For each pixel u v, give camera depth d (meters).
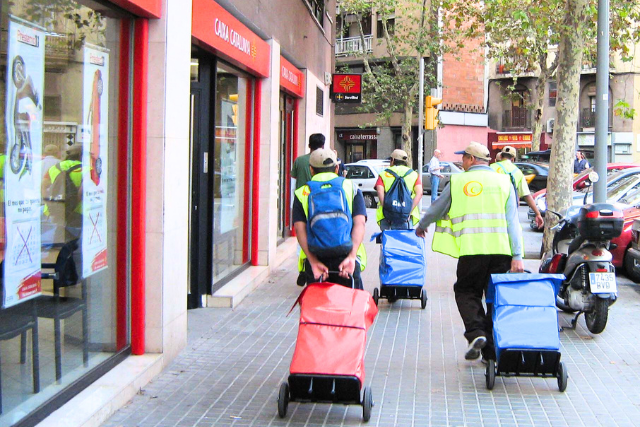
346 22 47.91
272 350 7.06
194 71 8.75
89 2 5.43
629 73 43.06
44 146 4.85
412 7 38.25
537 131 35.06
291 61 14.22
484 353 6.16
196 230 8.80
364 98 40.69
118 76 6.02
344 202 5.52
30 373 4.73
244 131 11.02
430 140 45.91
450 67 45.94
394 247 8.95
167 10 6.18
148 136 6.18
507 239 6.25
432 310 9.08
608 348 7.42
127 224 6.17
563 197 13.15
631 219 11.87
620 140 43.44
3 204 4.36
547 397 5.85
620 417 5.41
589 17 13.61
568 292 7.86
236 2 9.23
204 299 8.95
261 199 11.35
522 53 20.72
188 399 5.61
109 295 5.95
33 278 4.74
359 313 5.10
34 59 4.68
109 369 5.82
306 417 5.29
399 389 5.98
